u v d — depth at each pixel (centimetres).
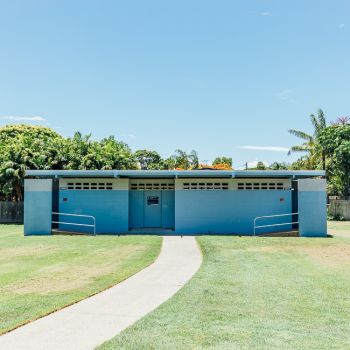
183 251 1736
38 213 2453
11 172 3797
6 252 1731
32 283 1114
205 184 2533
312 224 2375
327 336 684
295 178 2605
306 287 1058
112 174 2408
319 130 4738
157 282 1126
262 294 980
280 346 629
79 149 4181
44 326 732
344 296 966
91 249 1809
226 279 1159
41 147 4100
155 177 2592
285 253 1698
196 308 849
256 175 2411
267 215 2520
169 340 651
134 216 2645
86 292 999
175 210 2520
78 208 2553
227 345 630
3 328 713
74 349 616
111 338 664
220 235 2411
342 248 1855
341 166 4225
